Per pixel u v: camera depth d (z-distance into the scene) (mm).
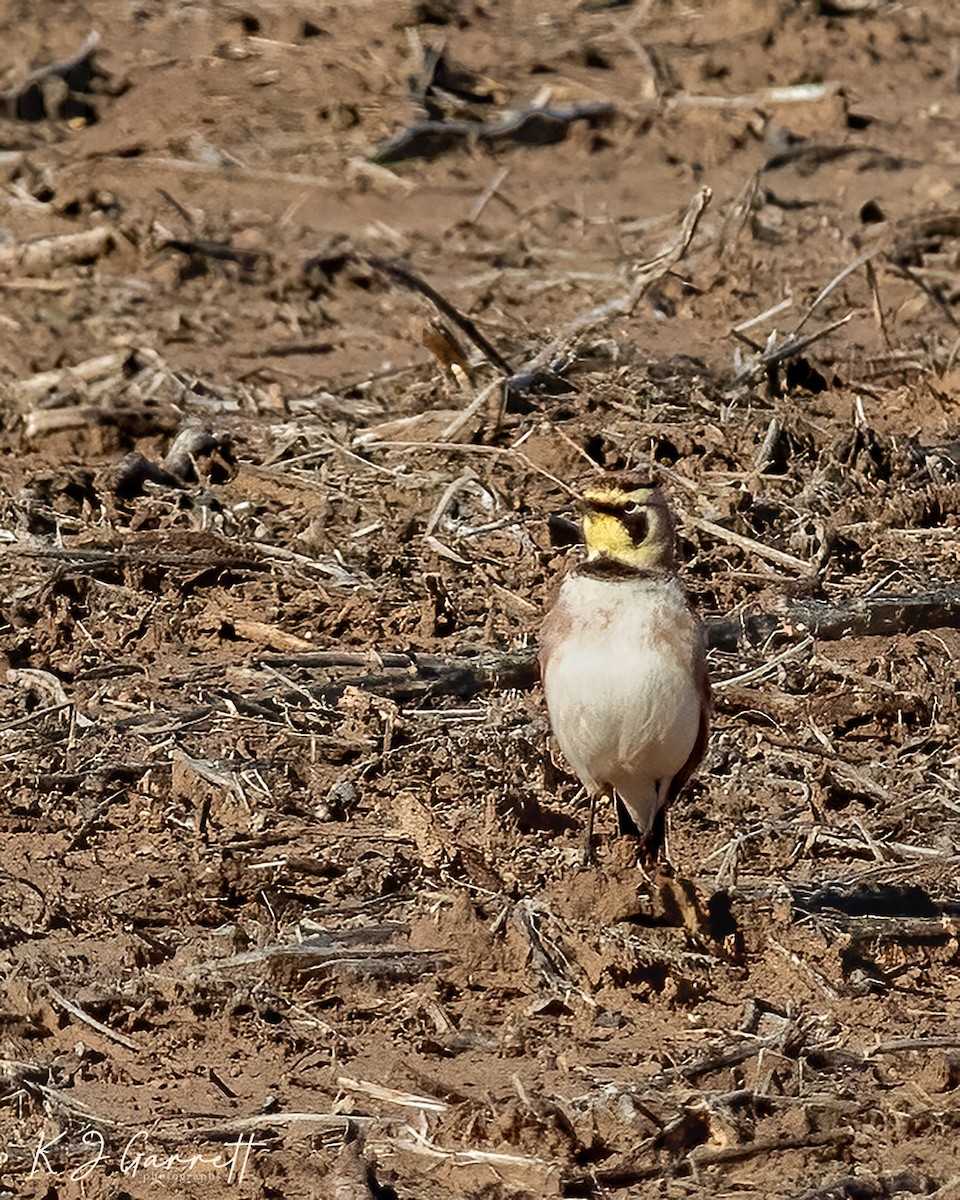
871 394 16812
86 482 15219
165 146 24203
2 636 12867
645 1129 7992
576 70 26781
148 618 13070
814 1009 8977
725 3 28750
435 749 11422
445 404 16344
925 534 14195
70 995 9055
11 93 25453
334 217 22312
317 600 13148
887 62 27062
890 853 10344
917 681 12195
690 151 24047
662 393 16375
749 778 11109
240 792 10758
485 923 9430
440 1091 8297
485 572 13602
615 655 9312
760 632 12750
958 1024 8891
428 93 25594
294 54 27188
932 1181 7715
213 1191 7742
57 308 19562
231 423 16344
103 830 10625
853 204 22234
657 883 9508
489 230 21703
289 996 9133
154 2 29734
